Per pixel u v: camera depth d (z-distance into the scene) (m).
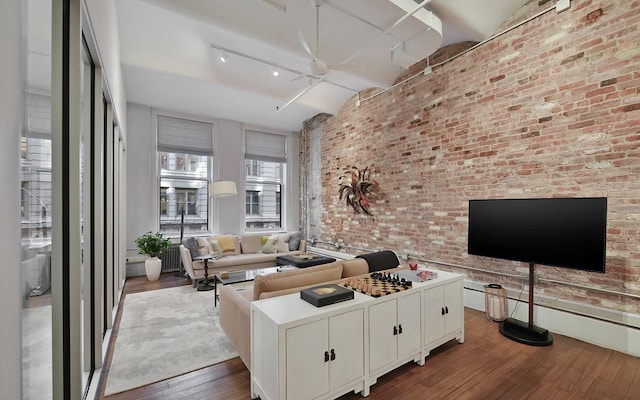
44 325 1.38
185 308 3.81
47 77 1.41
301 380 1.81
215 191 5.36
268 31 3.37
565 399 2.00
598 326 2.75
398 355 2.30
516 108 3.33
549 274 3.10
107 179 3.07
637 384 2.15
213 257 4.99
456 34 3.78
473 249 3.36
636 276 2.55
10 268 0.79
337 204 6.24
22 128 0.92
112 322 3.18
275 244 6.15
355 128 5.77
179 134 6.16
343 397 2.06
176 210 6.17
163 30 3.82
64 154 1.59
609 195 2.68
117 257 3.83
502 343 2.82
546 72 3.10
